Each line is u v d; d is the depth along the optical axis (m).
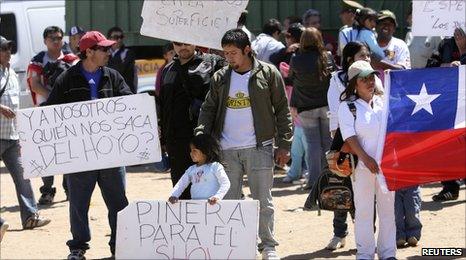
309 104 16.98
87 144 11.94
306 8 22.38
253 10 22.67
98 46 12.32
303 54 16.88
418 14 13.27
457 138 11.33
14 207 17.36
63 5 24.08
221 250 10.90
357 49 12.25
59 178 20.73
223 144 11.85
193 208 10.98
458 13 13.14
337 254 12.74
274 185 18.61
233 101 11.76
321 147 17.34
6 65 15.38
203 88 12.30
